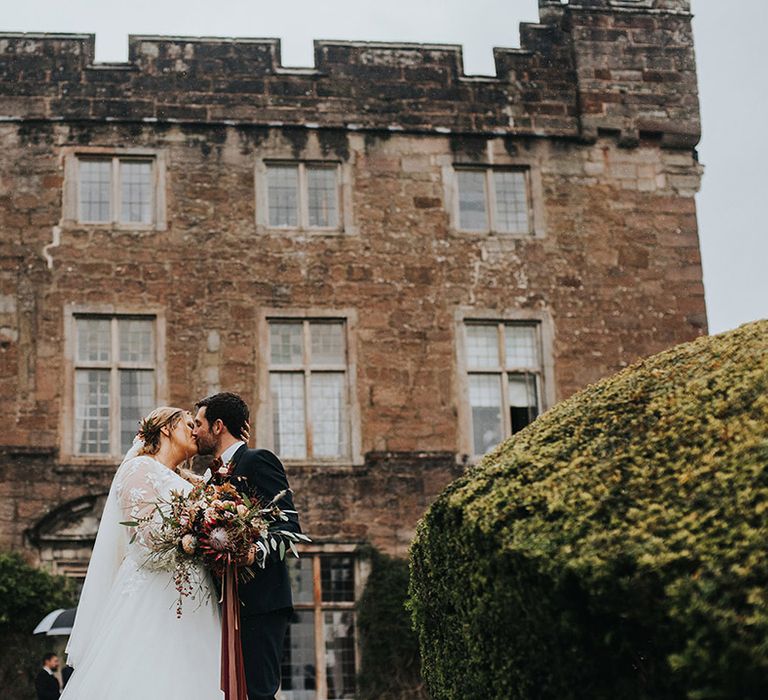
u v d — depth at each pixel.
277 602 6.52
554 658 5.09
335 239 20.52
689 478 5.02
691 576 4.52
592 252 21.25
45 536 18.69
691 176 21.86
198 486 6.38
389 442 19.89
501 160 21.36
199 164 20.48
